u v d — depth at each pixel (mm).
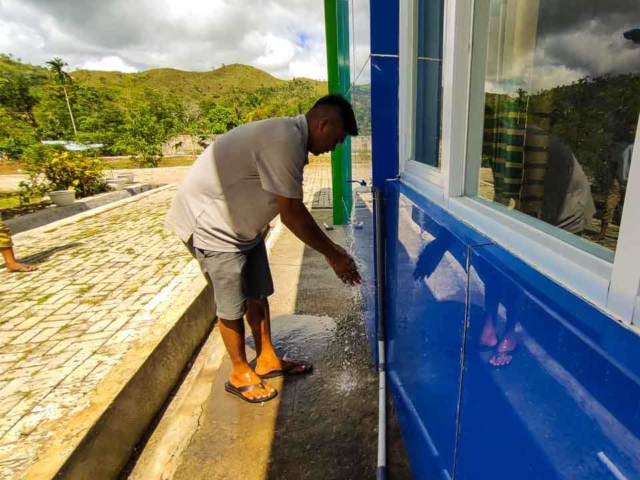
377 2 1694
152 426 2113
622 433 505
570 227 957
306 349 2654
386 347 2158
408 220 1539
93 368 2273
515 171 1121
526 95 1116
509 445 823
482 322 895
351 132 1828
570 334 594
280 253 4562
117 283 3594
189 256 4309
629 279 509
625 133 923
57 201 8570
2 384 2148
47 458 1552
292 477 1717
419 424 1549
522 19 1079
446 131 1168
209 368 2541
